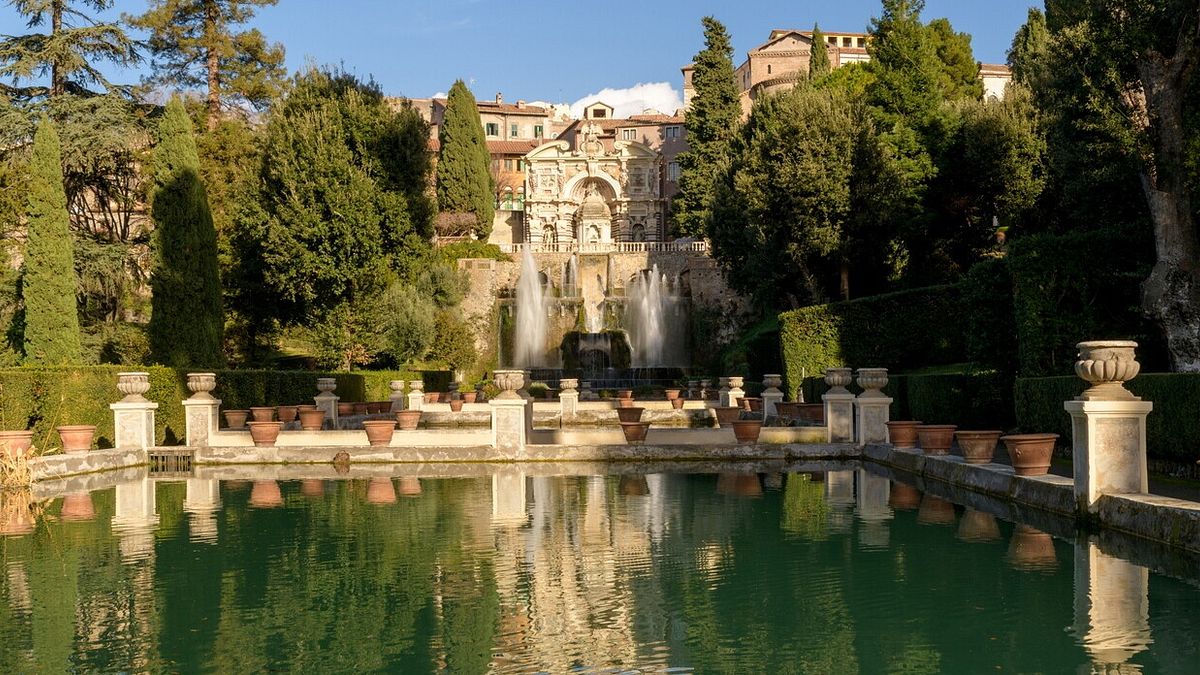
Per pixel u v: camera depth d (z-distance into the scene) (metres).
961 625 7.67
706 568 9.95
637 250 66.44
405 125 39.88
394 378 40.59
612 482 18.06
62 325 29.78
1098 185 21.84
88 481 18.94
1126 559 10.08
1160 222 18.09
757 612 8.20
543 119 99.62
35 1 39.06
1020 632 7.43
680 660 6.91
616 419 36.50
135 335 35.88
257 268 39.47
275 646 7.34
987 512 13.59
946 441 18.61
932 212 40.25
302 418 26.14
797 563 10.12
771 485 17.34
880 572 9.62
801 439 22.56
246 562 10.45
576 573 9.77
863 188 38.34
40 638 7.58
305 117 38.41
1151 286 18.12
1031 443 14.14
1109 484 11.84
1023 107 36.22
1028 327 20.53
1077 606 8.16
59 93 39.31
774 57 91.12
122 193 41.81
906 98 42.28
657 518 13.30
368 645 7.34
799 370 35.03
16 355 31.78
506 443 22.34
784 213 39.56
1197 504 10.55
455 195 69.88
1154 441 14.95
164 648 7.31
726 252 46.81
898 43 43.16
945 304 33.94
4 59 38.53
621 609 8.33
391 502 15.29
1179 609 8.01
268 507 14.83
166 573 9.92
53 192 29.86
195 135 48.56
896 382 27.69
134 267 39.16
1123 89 18.80
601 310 60.78
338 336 38.75
